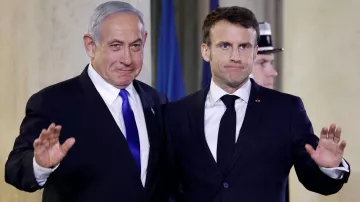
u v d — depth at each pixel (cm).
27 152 254
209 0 517
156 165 284
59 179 272
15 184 252
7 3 388
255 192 262
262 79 412
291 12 486
